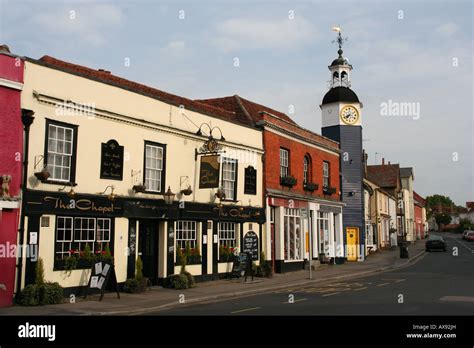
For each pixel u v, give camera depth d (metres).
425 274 22.98
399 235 60.50
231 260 20.83
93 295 14.62
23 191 12.80
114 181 15.60
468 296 14.48
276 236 24.25
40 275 12.92
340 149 33.59
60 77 14.05
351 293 15.70
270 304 13.49
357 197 34.19
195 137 19.09
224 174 21.02
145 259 17.14
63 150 14.10
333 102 34.66
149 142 17.08
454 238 77.06
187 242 18.78
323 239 29.88
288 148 26.02
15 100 12.80
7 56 12.66
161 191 17.47
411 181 77.62
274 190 23.89
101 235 15.12
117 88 15.90
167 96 21.53
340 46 36.19
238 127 21.97
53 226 13.57
